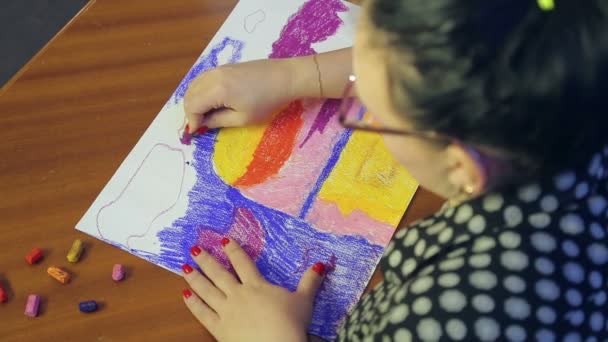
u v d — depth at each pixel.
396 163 0.67
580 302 0.44
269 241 0.64
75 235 0.64
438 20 0.34
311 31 0.77
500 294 0.43
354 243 0.63
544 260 0.43
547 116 0.35
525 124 0.35
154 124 0.70
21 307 0.60
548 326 0.43
